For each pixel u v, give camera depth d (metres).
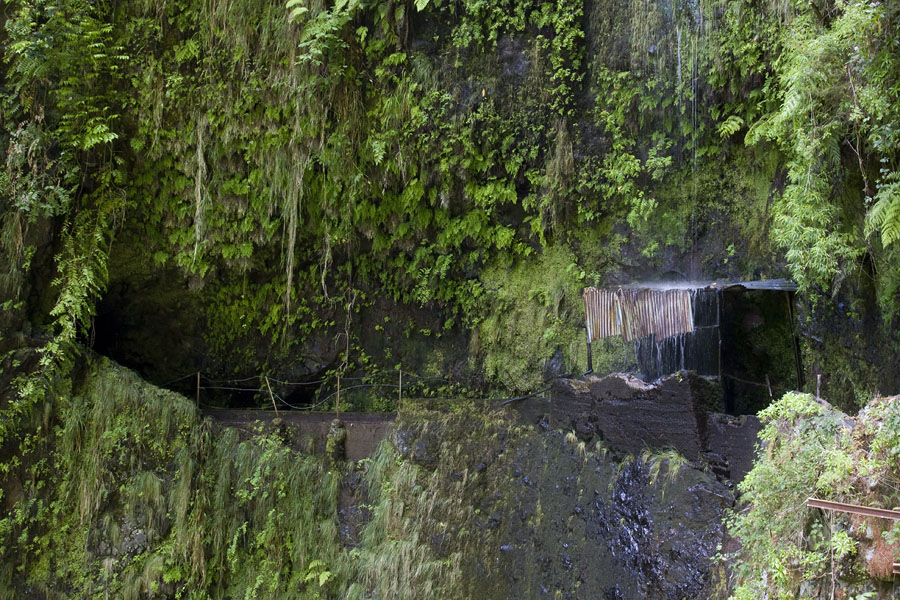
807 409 5.72
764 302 8.84
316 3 8.75
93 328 9.14
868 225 6.70
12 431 8.12
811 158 7.12
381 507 8.76
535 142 9.23
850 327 7.53
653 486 7.34
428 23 9.00
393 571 8.47
